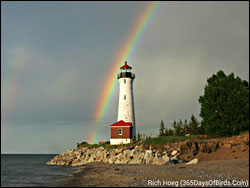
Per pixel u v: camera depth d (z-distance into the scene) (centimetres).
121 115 9250
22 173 5634
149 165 5819
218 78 8075
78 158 8562
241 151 6250
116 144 8544
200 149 6612
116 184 3381
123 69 9781
